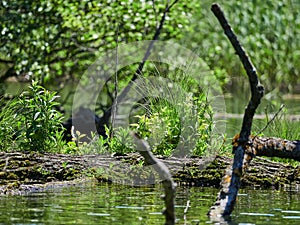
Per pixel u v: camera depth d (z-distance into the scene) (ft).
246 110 21.24
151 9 46.34
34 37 45.34
